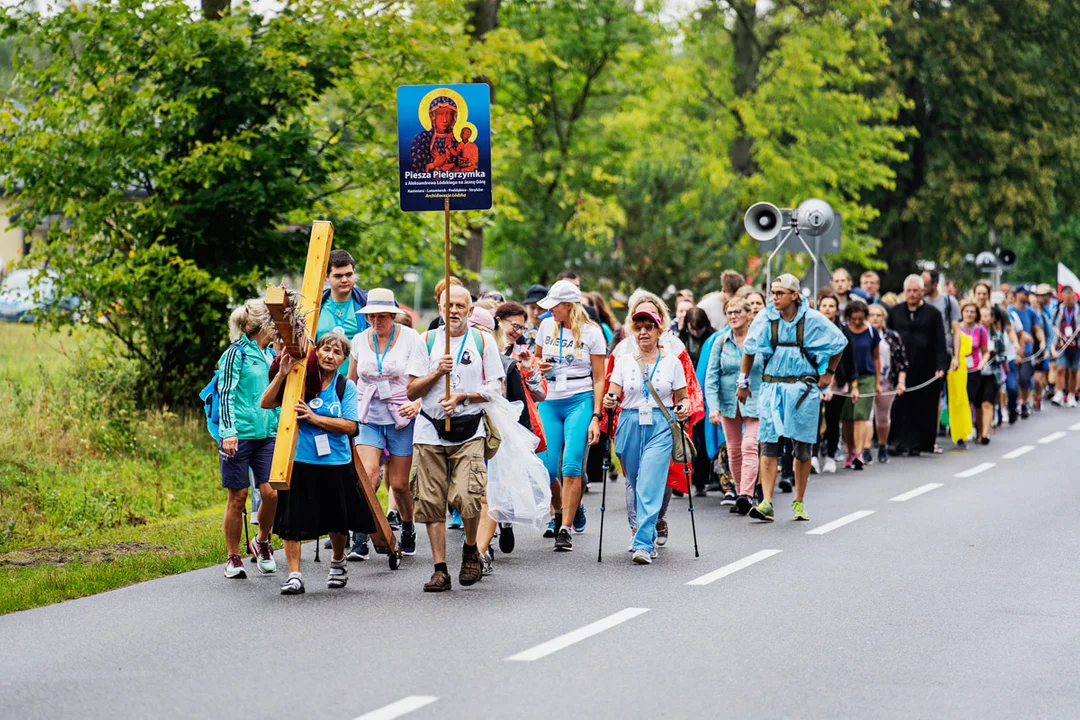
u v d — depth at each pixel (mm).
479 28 37500
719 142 50844
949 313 26094
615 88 46781
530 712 8555
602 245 40625
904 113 57344
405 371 14180
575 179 44562
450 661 9922
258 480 13570
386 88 26766
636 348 14523
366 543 14617
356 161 26344
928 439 24984
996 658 10078
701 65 51500
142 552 14953
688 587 12797
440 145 13219
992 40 56312
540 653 10148
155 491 19453
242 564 13719
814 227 24844
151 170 24172
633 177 41500
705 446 19641
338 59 25156
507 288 43312
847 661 9953
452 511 16797
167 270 23453
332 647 10406
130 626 11289
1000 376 27453
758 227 23859
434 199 13250
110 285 23547
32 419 21234
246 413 13414
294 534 12508
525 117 30078
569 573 13633
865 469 22766
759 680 9391
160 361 24844
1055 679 9469
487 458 13133
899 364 23453
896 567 13812
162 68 24312
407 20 26766
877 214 53062
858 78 51875
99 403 22750
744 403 17922
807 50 50312
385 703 8773
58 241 24484
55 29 24000
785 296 16906
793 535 15938
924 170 58438
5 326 34125
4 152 23969
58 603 12344
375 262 27047
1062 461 23750
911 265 60062
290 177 24766
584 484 16812
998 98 55969
